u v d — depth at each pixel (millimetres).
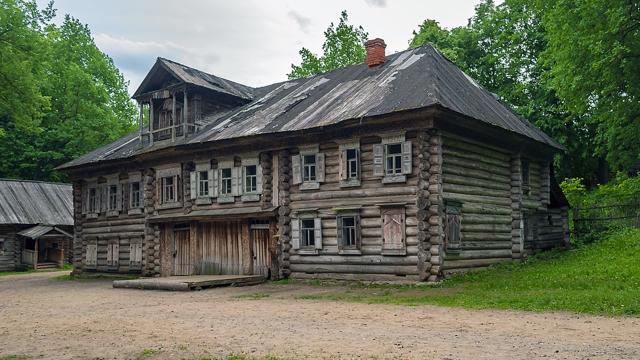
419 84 19438
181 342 9586
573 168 38281
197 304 15156
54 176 54250
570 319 10883
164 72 27141
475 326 10375
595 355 7879
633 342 8711
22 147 50969
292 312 13000
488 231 20797
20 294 20453
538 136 23828
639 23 23922
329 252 20219
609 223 26703
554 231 26500
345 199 19969
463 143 19812
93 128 52938
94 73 56594
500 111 22609
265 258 22359
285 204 21531
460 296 14602
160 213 26516
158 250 26344
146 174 27297
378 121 18625
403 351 8398
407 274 18312
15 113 33719
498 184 21766
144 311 13992
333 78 25375
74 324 12109
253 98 28297
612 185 33031
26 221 41625
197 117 26625
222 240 23641
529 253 23734
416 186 18375
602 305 12008
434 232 17938
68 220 43969
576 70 25547
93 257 30234
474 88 23156
